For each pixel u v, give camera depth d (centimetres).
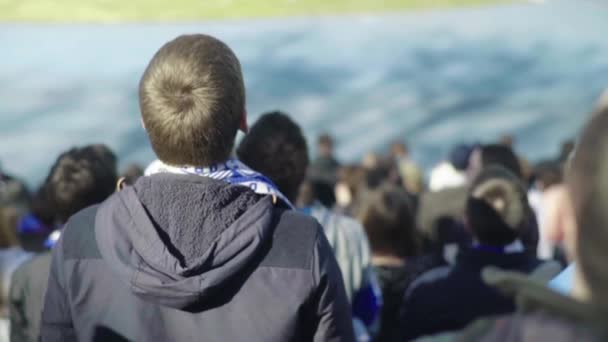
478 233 316
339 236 338
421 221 511
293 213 213
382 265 393
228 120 213
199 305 203
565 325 121
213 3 1025
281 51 2028
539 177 682
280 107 1848
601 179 116
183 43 219
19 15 962
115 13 961
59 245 215
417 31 2102
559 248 579
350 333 212
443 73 1956
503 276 131
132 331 205
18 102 1895
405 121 1802
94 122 1830
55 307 214
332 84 1941
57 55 2006
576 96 1839
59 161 328
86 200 322
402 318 326
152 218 205
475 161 558
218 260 198
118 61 2011
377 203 395
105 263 208
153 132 213
